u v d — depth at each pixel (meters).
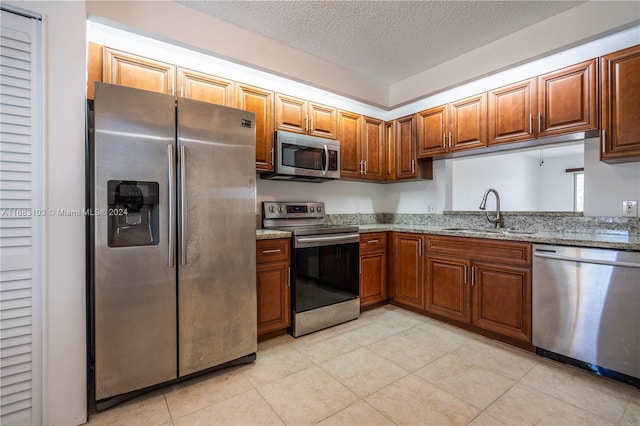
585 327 1.86
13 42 1.32
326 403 1.61
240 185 1.96
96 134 1.51
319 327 2.56
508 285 2.23
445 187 3.30
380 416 1.51
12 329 1.33
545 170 6.80
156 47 2.13
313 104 2.91
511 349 2.20
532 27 2.26
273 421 1.48
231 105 2.41
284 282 2.42
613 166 2.21
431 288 2.76
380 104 3.26
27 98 1.35
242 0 1.98
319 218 3.26
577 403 1.58
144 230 1.70
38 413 1.39
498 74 2.65
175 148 1.72
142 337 1.64
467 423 1.45
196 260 1.79
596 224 2.28
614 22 1.90
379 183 3.87
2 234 1.31
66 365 1.44
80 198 1.47
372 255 3.01
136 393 1.64
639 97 1.87
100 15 1.76
